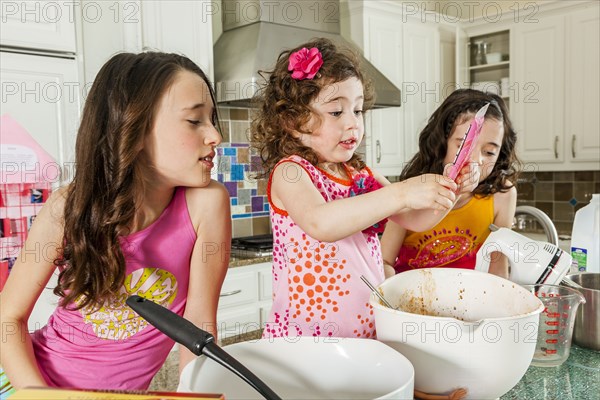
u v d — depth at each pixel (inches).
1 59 67.1
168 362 40.4
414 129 126.8
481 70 142.7
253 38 96.0
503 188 51.8
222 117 105.9
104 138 30.7
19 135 68.7
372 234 38.4
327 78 34.9
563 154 122.9
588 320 33.4
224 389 21.6
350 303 35.9
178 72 30.9
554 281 34.9
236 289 89.7
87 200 31.0
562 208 135.2
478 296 29.5
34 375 30.1
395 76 120.7
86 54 80.5
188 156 31.3
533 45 126.4
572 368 30.4
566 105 121.5
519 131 123.5
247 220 111.3
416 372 23.5
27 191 69.8
